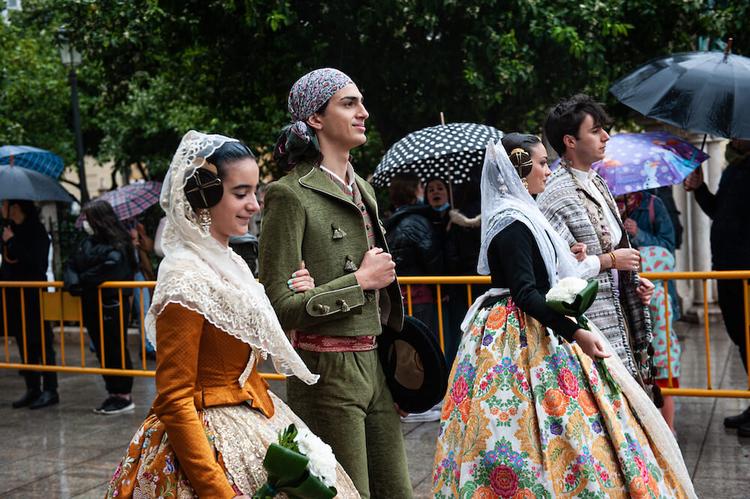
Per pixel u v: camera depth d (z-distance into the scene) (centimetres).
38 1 1386
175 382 232
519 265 336
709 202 586
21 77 1375
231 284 247
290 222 313
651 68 562
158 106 1285
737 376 736
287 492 224
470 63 788
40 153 852
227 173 245
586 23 798
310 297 304
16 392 792
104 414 686
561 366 334
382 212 979
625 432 331
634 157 549
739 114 514
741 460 496
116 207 931
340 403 314
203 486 228
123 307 688
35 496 487
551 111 410
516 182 352
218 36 895
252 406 251
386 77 844
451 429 349
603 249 395
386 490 332
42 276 732
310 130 326
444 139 634
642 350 407
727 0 856
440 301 582
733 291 550
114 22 912
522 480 325
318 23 832
